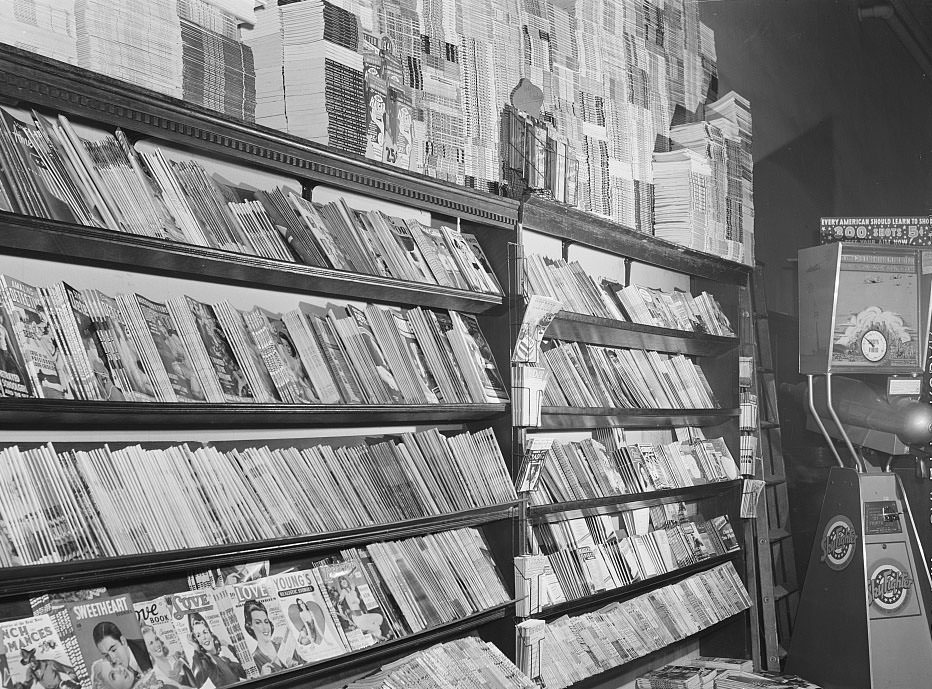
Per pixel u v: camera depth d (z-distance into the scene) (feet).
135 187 7.28
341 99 9.07
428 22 10.77
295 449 8.60
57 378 6.55
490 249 11.82
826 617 17.22
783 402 20.68
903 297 18.33
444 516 9.97
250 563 8.29
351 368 9.21
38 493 6.38
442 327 10.80
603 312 13.93
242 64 8.39
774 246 21.33
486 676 10.16
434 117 10.67
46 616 6.50
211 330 8.01
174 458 7.40
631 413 14.10
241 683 7.54
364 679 9.29
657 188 16.15
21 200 6.32
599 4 14.48
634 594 15.12
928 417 17.54
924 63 21.56
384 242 9.89
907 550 16.87
